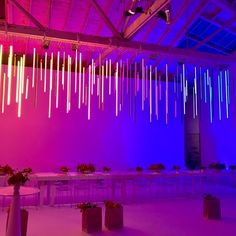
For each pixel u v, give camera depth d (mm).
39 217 5922
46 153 10094
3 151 9625
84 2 8242
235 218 5992
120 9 8500
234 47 10703
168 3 6254
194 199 7984
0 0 6836
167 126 12023
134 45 7656
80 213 6270
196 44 10727
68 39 6926
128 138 11273
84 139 10609
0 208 6633
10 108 9766
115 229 5145
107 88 11086
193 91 12672
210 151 11867
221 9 8906
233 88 10922
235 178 10328
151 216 6102
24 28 6543
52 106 10266
